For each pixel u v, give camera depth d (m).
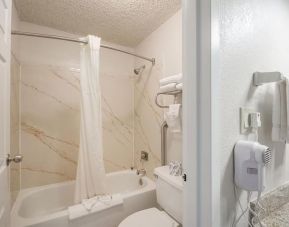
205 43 0.64
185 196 0.70
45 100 2.07
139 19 1.93
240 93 0.79
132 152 2.63
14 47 1.69
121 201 1.70
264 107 0.94
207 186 0.64
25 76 1.97
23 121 1.96
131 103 2.62
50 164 2.10
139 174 2.33
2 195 0.92
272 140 0.95
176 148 1.80
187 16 0.68
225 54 0.73
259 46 0.90
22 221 1.36
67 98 2.20
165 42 1.97
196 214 0.66
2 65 0.94
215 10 0.64
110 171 2.48
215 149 0.64
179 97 1.74
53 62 2.12
